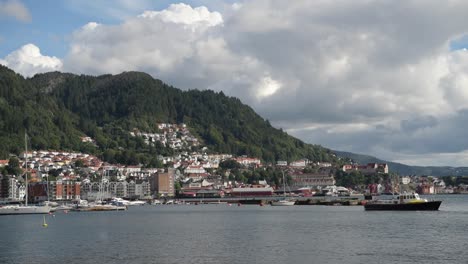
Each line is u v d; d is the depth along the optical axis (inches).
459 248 4377.5
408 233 5487.2
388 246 4539.9
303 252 4271.7
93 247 4719.5
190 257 4099.4
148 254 4266.7
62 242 5113.2
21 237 5615.2
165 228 6628.9
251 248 4537.4
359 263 3762.3
